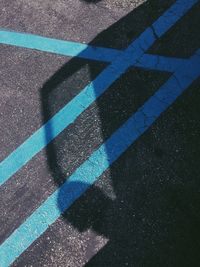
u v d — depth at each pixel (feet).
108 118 13.60
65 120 13.79
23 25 16.16
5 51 15.66
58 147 13.33
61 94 14.33
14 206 12.52
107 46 15.10
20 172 13.07
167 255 11.12
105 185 12.42
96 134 13.37
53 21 16.03
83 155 13.06
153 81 14.07
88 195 12.34
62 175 12.80
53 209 12.28
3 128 13.98
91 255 11.44
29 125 13.89
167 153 12.67
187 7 15.42
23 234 12.04
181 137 12.88
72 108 13.98
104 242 11.55
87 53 15.05
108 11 15.83
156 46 14.80
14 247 11.89
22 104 14.34
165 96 13.71
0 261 11.74
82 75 14.60
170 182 12.17
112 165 12.73
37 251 11.73
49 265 11.49
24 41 15.76
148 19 15.40
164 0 15.71
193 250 11.10
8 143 13.66
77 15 15.99
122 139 13.14
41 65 15.08
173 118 13.26
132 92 13.97
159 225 11.57
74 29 15.69
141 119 13.41
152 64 14.44
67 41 15.46
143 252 11.25
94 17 15.81
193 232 11.33
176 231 11.41
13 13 16.55
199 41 14.64
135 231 11.57
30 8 16.55
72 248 11.62
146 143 12.95
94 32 15.48
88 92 14.21
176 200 11.87
